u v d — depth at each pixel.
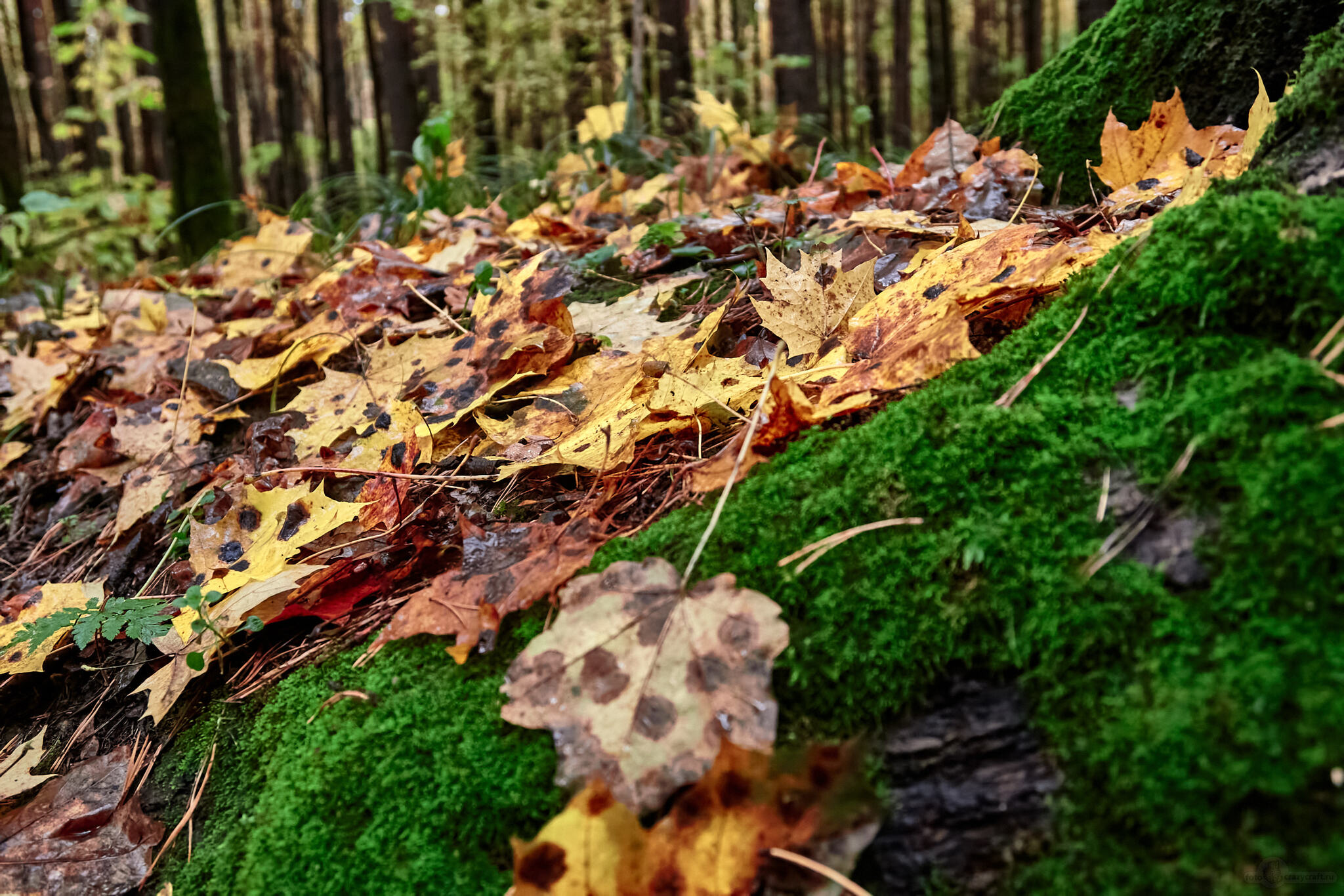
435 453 0.56
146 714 0.49
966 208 0.69
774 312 0.51
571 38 3.42
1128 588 0.34
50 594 0.54
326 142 3.60
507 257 0.88
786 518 0.39
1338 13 0.62
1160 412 0.36
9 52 4.18
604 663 0.37
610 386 0.54
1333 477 0.32
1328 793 0.29
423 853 0.37
